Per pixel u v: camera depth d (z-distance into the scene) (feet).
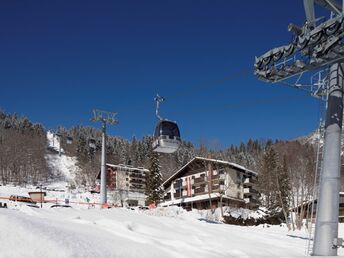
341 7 59.72
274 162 238.48
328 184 57.52
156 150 79.77
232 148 451.53
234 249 55.01
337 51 54.08
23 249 33.12
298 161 248.73
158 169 252.83
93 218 70.85
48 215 67.41
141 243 44.68
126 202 281.54
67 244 36.27
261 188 239.71
